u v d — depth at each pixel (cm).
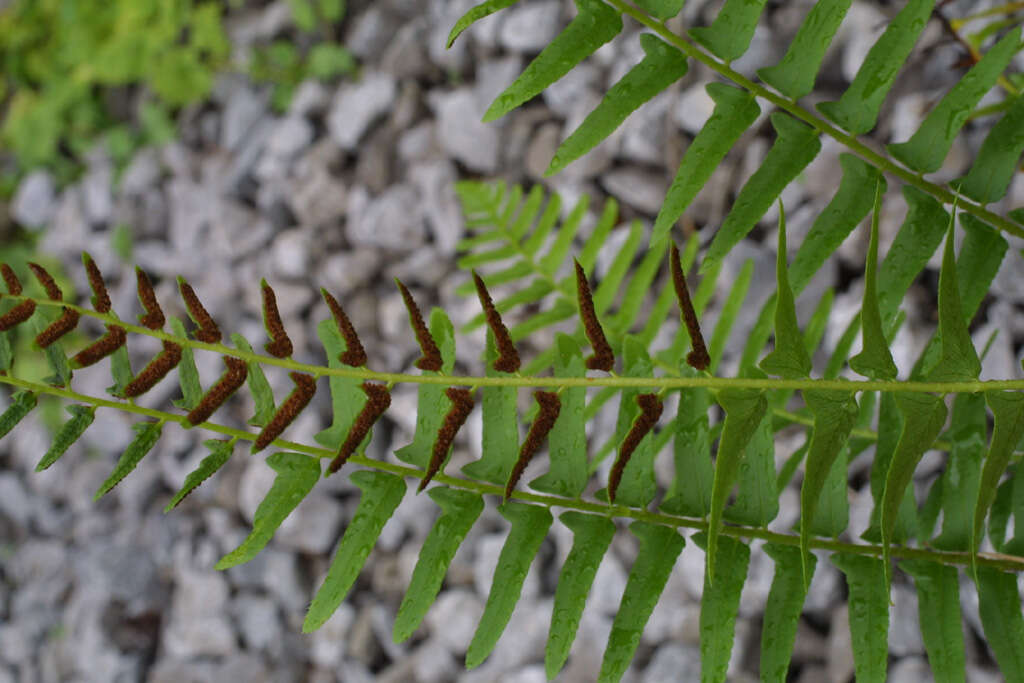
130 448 46
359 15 183
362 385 47
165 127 197
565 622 50
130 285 192
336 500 159
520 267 73
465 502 50
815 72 49
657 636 126
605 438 128
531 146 154
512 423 50
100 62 190
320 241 175
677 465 50
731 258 127
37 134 203
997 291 109
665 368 66
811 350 62
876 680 50
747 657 117
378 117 173
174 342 46
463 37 162
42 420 187
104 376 182
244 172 185
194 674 161
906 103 115
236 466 169
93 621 170
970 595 101
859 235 120
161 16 189
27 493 188
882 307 50
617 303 135
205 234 189
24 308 46
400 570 150
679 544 50
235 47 191
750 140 127
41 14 204
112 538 176
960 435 51
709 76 134
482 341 149
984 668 102
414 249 165
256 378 48
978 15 68
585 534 50
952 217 45
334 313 46
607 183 144
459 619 142
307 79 186
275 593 160
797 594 51
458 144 160
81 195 204
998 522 53
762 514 51
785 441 113
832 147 122
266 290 46
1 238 212
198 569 167
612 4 48
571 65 48
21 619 181
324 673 155
